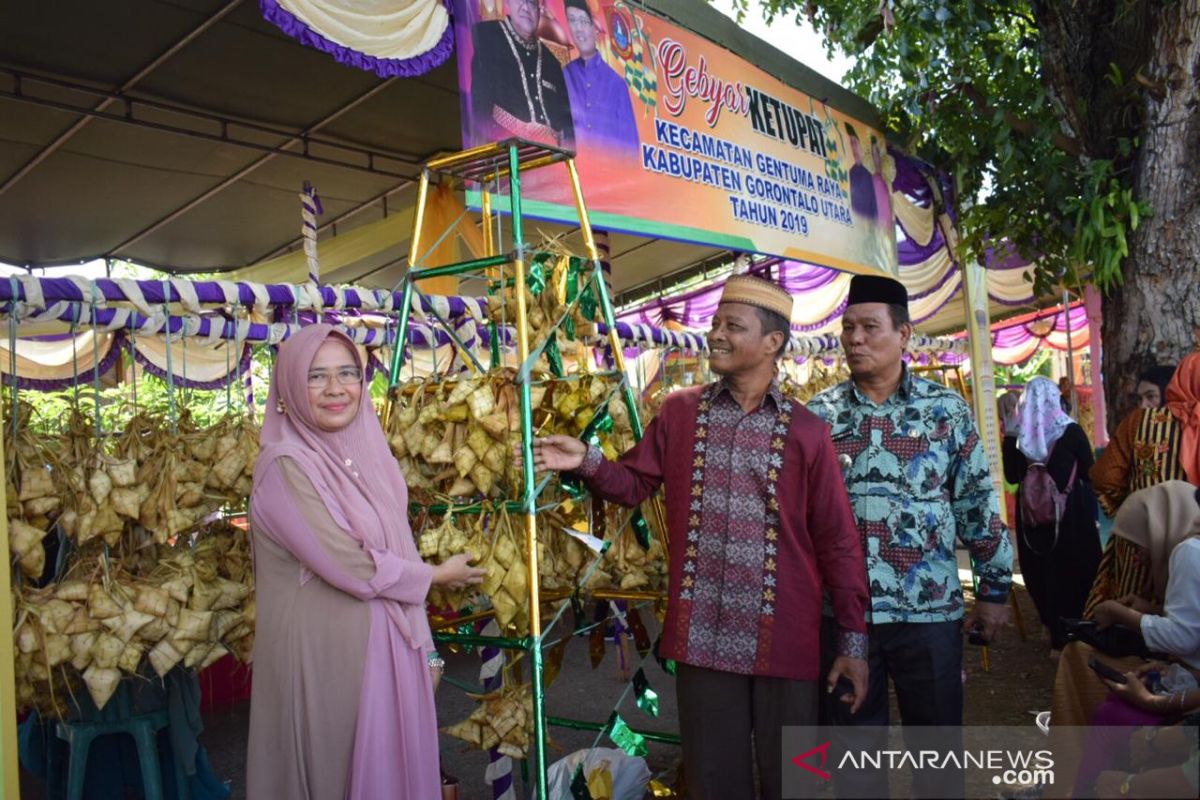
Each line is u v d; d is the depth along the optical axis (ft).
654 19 17.08
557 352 8.61
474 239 20.13
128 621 8.15
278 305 10.39
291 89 18.49
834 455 7.25
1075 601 16.52
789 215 20.18
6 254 24.56
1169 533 8.23
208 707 15.71
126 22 15.47
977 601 8.43
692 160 17.57
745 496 7.16
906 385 8.23
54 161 19.63
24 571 8.02
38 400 15.24
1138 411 11.90
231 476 9.29
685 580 7.29
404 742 7.04
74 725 9.38
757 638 6.99
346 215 25.68
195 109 18.72
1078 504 16.42
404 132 21.08
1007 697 14.48
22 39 15.56
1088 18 17.17
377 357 13.05
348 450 7.29
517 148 7.67
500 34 13.88
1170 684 6.99
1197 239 15.17
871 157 23.89
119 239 24.77
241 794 11.75
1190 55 15.12
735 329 7.15
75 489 8.43
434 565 7.55
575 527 8.45
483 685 10.32
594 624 9.38
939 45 18.63
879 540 8.00
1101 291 16.65
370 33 12.15
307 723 6.91
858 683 7.02
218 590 8.96
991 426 27.81
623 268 29.84
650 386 18.30
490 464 7.39
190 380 18.48
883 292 8.16
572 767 10.11
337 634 6.96
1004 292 35.42
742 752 7.16
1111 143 16.92
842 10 21.53
